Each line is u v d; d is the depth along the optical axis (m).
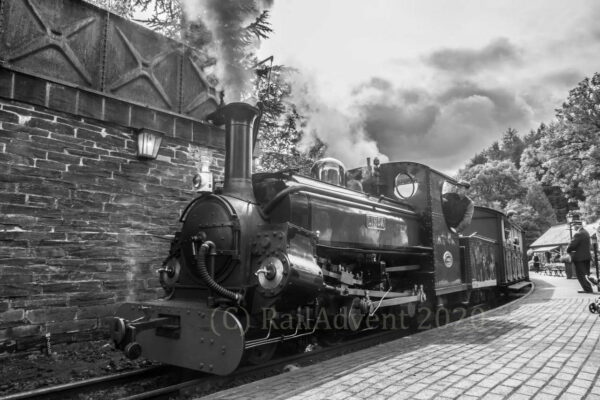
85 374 4.86
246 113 5.39
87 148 6.34
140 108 6.95
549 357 4.30
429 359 4.30
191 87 7.94
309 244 4.96
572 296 10.31
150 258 6.89
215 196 5.02
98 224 6.35
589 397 3.10
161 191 7.13
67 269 5.99
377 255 6.65
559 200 69.94
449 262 8.31
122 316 5.06
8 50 5.69
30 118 5.81
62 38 6.27
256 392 3.40
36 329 5.66
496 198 60.06
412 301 6.98
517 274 15.91
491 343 5.04
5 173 5.55
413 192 8.09
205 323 4.28
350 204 6.20
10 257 5.51
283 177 5.39
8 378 4.68
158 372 4.90
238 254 4.73
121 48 6.98
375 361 4.27
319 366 4.16
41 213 5.81
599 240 24.94
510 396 3.14
